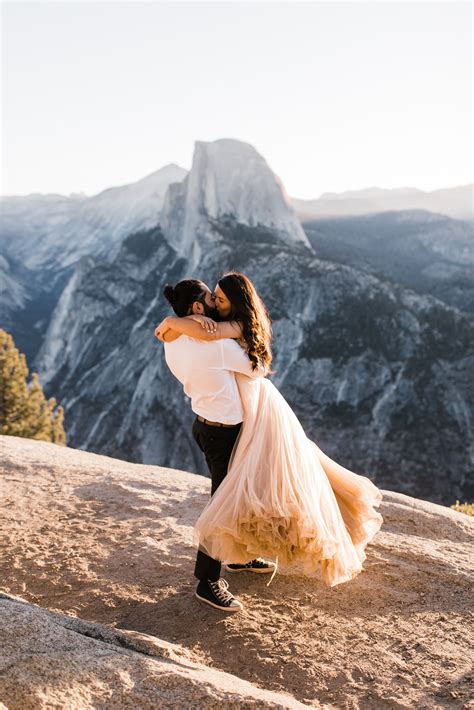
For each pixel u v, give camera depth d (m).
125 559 4.32
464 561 4.25
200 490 5.69
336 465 3.87
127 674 2.55
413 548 4.38
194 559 4.27
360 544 3.79
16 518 5.15
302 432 3.61
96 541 4.64
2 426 25.00
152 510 5.18
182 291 3.52
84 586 3.99
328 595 3.82
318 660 3.18
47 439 26.36
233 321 3.41
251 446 3.38
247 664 3.17
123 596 3.84
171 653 2.89
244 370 3.40
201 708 2.41
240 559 3.44
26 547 4.57
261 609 3.68
